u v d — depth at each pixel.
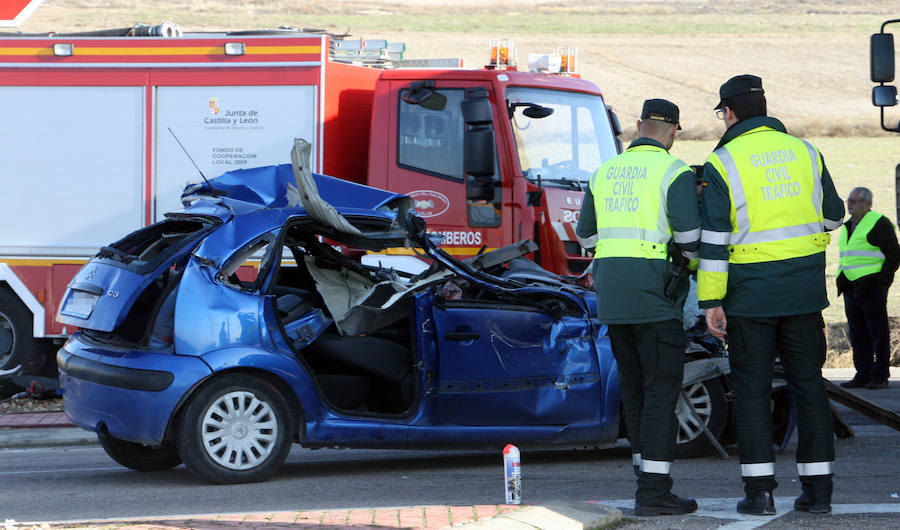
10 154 25.67
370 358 17.36
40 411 24.91
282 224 16.67
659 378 12.93
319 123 24.78
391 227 17.47
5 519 13.80
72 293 17.28
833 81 127.31
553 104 24.94
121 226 25.44
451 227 24.06
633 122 101.94
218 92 25.12
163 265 16.23
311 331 16.94
